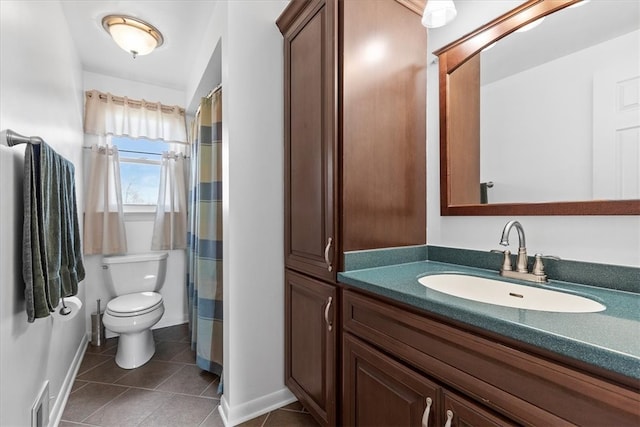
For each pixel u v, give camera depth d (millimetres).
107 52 2264
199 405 1646
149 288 2521
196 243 2172
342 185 1175
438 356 791
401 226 1353
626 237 902
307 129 1366
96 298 2523
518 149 1156
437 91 1436
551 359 584
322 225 1259
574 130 1013
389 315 938
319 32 1259
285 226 1603
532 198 1115
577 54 1007
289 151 1535
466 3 1314
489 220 1249
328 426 1221
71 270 1393
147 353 2174
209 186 1939
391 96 1306
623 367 483
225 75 1531
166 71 2574
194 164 2316
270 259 1607
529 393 608
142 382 1873
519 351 627
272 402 1601
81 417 1539
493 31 1214
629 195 902
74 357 2020
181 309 2902
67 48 1888
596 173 964
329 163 1188
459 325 750
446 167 1391
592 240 968
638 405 478
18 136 984
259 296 1573
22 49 1160
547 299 946
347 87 1171
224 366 1594
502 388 652
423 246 1443
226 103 1522
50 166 1188
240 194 1518
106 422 1503
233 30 1490
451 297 823
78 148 2248
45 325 1355
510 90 1179
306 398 1397
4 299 965
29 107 1228
